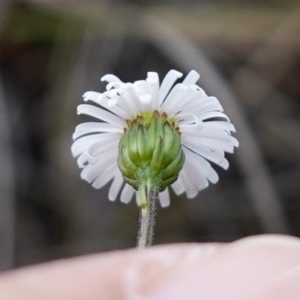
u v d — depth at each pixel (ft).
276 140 0.59
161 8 0.59
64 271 0.20
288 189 0.58
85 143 0.27
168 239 0.56
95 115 0.27
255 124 0.59
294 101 0.59
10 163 0.55
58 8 0.59
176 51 0.57
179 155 0.26
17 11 0.59
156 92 0.27
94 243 0.56
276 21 0.58
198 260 0.20
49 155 0.58
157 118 0.26
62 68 0.60
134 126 0.26
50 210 0.57
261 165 0.54
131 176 0.26
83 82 0.59
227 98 0.54
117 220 0.57
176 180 0.26
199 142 0.27
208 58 0.57
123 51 0.60
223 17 0.58
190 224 0.57
